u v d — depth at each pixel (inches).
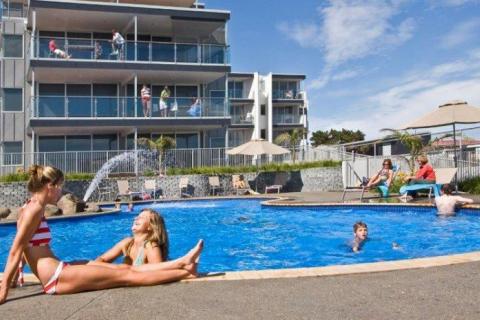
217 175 885.8
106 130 1024.9
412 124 624.1
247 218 542.9
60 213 561.0
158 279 170.4
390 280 171.9
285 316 135.6
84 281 161.5
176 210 649.6
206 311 141.0
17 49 1062.4
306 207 565.3
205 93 1157.1
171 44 1014.4
